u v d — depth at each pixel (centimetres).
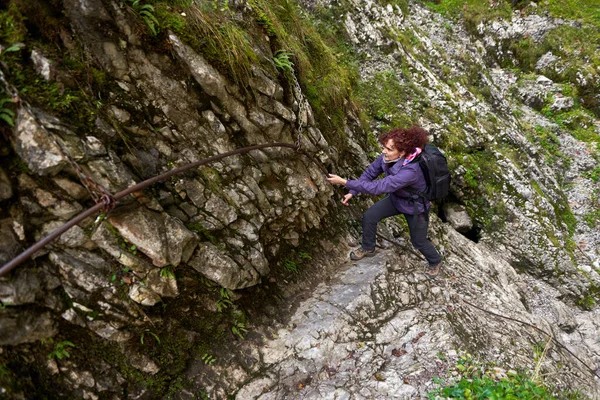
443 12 1093
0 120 220
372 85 735
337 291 386
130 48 277
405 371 316
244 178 347
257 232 345
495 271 613
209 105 323
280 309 354
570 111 1046
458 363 323
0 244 215
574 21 1145
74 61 250
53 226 235
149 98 288
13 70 225
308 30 526
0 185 217
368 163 562
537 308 631
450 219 705
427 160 358
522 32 1126
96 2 259
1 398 205
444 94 792
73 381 238
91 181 229
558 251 714
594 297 700
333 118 501
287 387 304
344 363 326
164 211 277
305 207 409
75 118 244
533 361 396
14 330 217
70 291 240
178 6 306
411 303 395
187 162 304
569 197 886
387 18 838
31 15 235
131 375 261
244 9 370
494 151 770
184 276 294
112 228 254
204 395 285
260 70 357
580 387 408
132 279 264
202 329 301
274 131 376
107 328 254
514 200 739
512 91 1059
